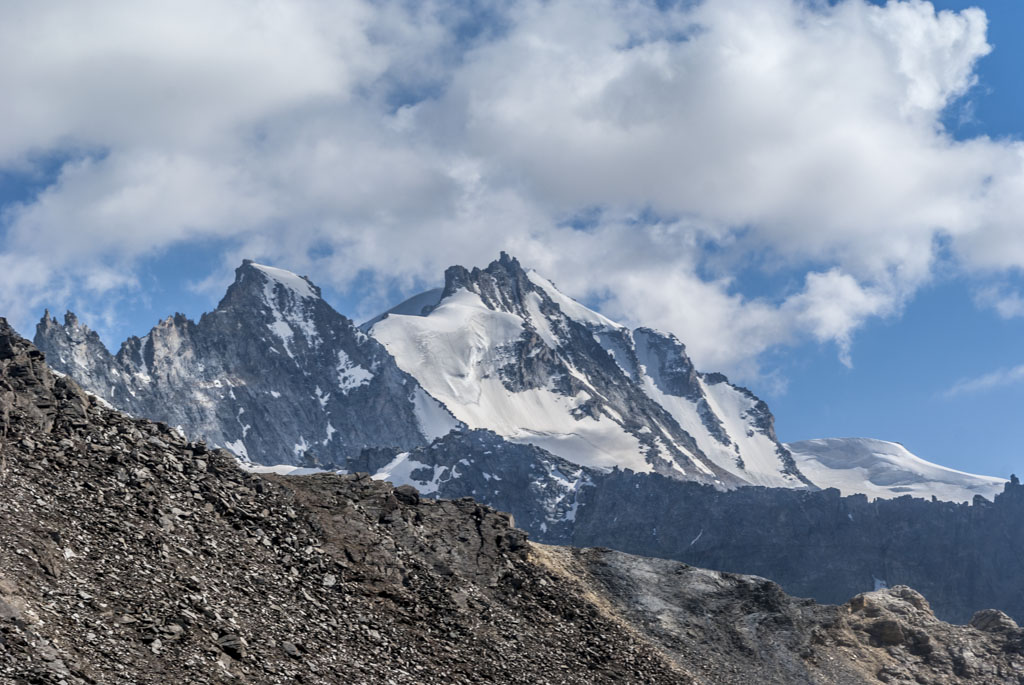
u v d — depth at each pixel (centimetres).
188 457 8275
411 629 7612
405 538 9025
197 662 5653
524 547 10019
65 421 7800
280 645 6362
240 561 7262
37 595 5609
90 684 4975
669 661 9231
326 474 9769
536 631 8712
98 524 6769
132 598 6059
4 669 4769
